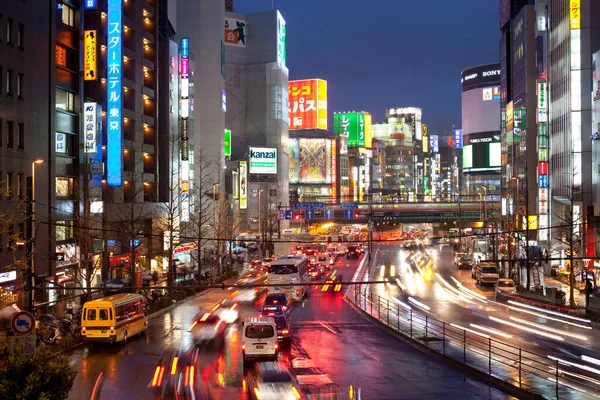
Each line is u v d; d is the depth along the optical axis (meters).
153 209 78.06
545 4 95.25
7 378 16.19
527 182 92.75
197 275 72.56
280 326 35.75
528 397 24.23
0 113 44.97
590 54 76.25
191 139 96.50
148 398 25.08
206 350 35.78
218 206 91.31
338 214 125.50
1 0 45.34
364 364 31.27
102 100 68.12
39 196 49.84
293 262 59.12
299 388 26.16
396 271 93.12
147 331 42.62
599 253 68.00
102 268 52.59
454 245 152.88
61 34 55.88
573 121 76.12
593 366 30.23
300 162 193.62
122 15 68.62
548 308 53.19
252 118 154.50
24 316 21.70
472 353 33.03
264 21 153.50
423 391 25.58
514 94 109.94
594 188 69.56
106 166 67.94
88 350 35.78
